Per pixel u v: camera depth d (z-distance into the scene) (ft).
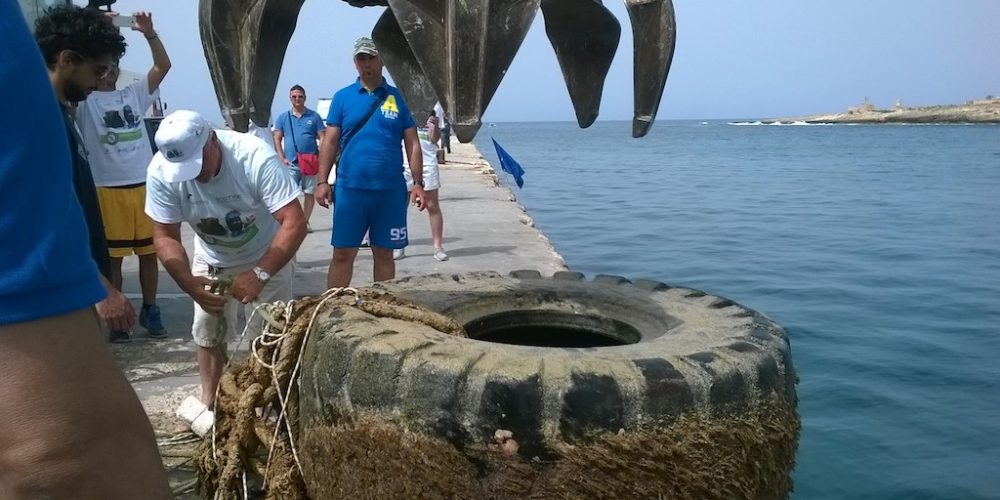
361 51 19.80
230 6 8.88
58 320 4.19
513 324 11.07
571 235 52.85
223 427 10.73
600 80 10.44
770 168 121.19
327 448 8.51
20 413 4.11
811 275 39.27
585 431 7.37
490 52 7.01
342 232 20.76
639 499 7.47
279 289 15.24
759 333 8.98
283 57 9.60
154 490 4.59
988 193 79.36
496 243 34.40
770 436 8.07
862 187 86.99
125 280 25.84
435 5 7.27
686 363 7.86
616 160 149.28
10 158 4.03
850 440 19.10
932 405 21.39
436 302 10.70
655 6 8.41
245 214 14.24
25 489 4.22
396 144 20.74
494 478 7.49
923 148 181.37
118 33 15.26
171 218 13.99
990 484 16.94
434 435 7.60
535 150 203.41
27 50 4.19
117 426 4.41
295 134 34.47
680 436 7.53
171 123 13.06
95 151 18.85
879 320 30.48
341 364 8.29
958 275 39.24
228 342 16.63
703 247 47.65
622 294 11.15
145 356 18.62
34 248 4.08
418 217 42.04
